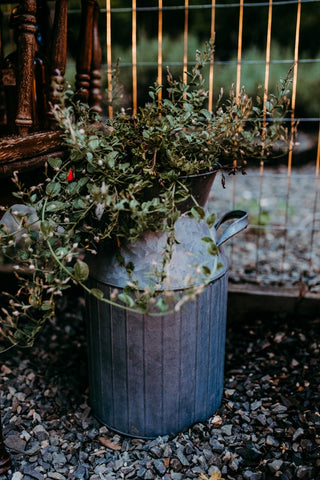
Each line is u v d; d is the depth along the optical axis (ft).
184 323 5.46
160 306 4.17
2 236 4.55
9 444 5.82
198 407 6.09
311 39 11.29
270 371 7.21
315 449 5.67
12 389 6.82
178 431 6.03
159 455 5.68
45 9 7.54
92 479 5.39
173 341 5.49
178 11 11.66
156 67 10.14
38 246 4.89
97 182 5.17
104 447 5.93
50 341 7.98
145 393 5.74
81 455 5.74
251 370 7.27
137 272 5.25
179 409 5.91
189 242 5.35
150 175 4.92
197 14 11.91
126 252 5.33
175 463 5.56
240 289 8.51
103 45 9.86
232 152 5.72
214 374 6.17
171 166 5.04
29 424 6.20
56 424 6.23
